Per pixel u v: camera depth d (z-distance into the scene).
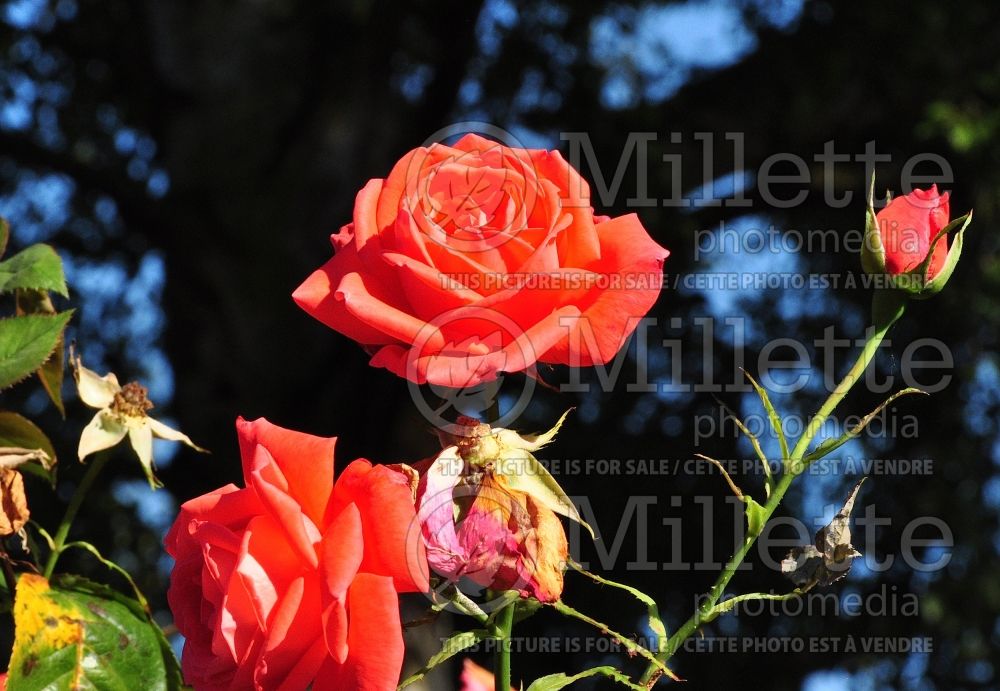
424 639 3.26
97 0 5.43
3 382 0.95
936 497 4.31
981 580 4.46
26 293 1.08
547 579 0.69
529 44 5.21
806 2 4.78
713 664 4.51
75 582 0.94
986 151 4.32
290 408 4.25
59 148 5.51
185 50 4.91
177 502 4.46
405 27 4.70
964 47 4.45
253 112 4.73
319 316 0.75
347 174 4.64
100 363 5.58
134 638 0.91
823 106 4.65
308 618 0.66
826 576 0.75
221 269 4.42
